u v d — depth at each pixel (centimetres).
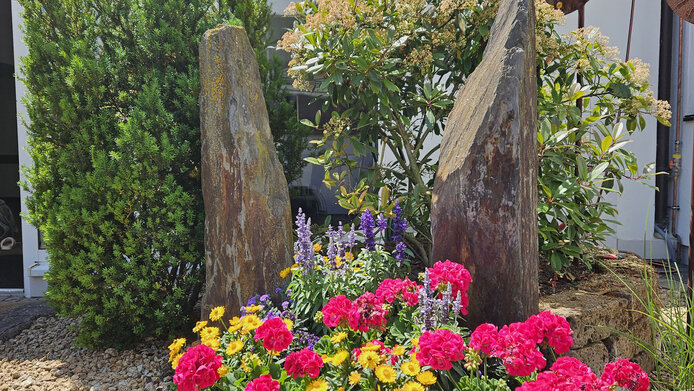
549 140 295
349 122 354
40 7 340
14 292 484
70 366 314
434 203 249
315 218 472
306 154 457
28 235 467
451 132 256
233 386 182
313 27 316
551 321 178
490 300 228
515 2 239
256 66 300
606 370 167
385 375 165
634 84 331
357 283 251
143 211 318
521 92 224
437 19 344
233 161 281
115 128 330
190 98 326
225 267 284
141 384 285
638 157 541
